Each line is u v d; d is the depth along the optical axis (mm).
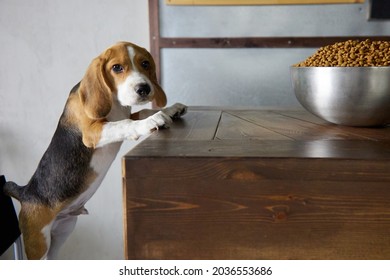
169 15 1607
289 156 597
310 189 594
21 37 1699
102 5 1651
